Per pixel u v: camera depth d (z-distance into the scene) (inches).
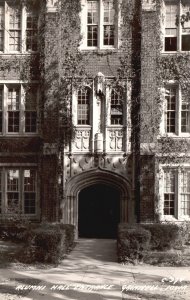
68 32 898.7
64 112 885.2
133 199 871.1
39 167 900.0
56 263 631.2
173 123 889.5
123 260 647.8
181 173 876.6
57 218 861.2
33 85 913.5
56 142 865.5
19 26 928.9
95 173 877.8
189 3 896.9
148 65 869.2
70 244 773.3
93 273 566.3
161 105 873.5
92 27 912.3
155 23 872.9
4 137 908.0
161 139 873.5
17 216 881.5
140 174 855.1
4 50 919.0
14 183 911.7
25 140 907.4
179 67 876.6
